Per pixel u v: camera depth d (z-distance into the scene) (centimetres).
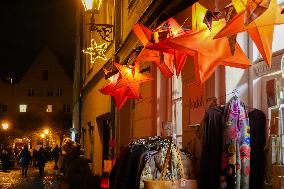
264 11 324
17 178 2603
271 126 422
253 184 470
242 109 470
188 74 663
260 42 349
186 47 439
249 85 518
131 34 1009
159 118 841
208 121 497
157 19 777
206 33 442
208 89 577
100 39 1680
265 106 492
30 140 5650
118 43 1226
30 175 2859
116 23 1247
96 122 1795
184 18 688
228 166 462
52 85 6047
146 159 578
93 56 1515
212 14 420
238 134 464
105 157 1734
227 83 532
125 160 651
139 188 574
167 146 577
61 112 5978
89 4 1143
